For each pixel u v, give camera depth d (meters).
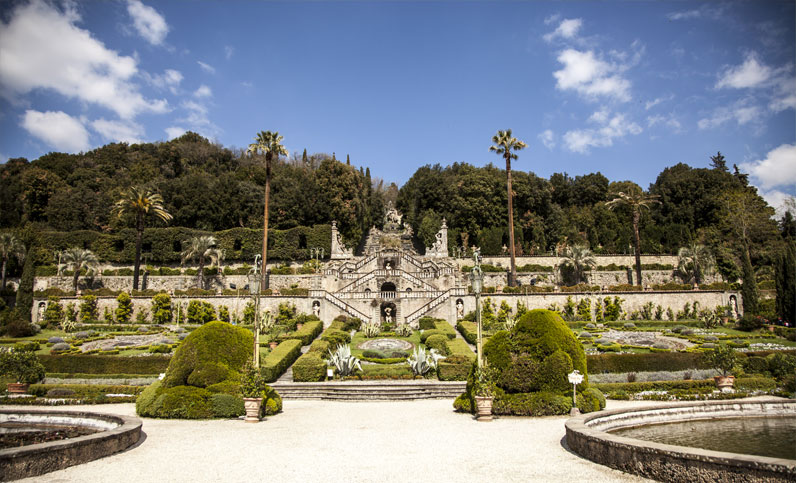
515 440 13.82
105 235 63.22
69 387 24.58
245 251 65.56
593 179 92.00
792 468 8.10
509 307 47.38
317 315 45.03
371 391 25.12
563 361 18.44
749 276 49.16
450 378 27.59
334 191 74.69
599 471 10.56
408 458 11.86
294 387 25.97
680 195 80.00
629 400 23.03
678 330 41.81
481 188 76.12
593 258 60.44
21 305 46.44
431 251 69.50
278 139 56.12
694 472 9.21
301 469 10.93
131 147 94.25
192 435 14.80
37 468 10.41
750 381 25.20
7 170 75.31
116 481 10.02
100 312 47.91
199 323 46.81
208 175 80.69
